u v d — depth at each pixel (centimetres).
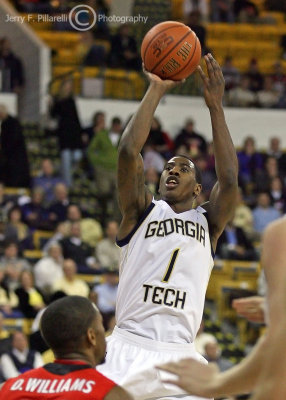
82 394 390
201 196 1684
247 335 1466
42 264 1382
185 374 292
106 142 1800
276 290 268
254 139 2183
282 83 2266
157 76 560
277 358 260
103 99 2128
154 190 1664
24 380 402
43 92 2123
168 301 538
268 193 1852
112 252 1518
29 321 1290
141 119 543
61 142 1877
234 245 1630
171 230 549
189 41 560
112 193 1788
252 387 274
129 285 546
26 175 1783
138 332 537
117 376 523
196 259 550
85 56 2177
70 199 1798
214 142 568
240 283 1550
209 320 1524
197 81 2200
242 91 2231
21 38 2142
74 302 408
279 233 274
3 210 1638
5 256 1410
